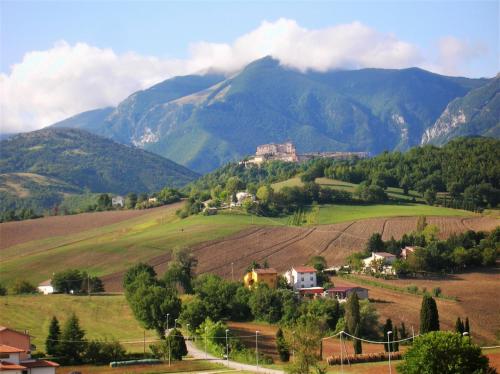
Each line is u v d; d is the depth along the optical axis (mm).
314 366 152000
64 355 166375
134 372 154000
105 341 175500
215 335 186125
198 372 154375
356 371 151125
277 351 182750
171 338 174250
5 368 138750
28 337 157125
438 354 120438
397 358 165875
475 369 120562
